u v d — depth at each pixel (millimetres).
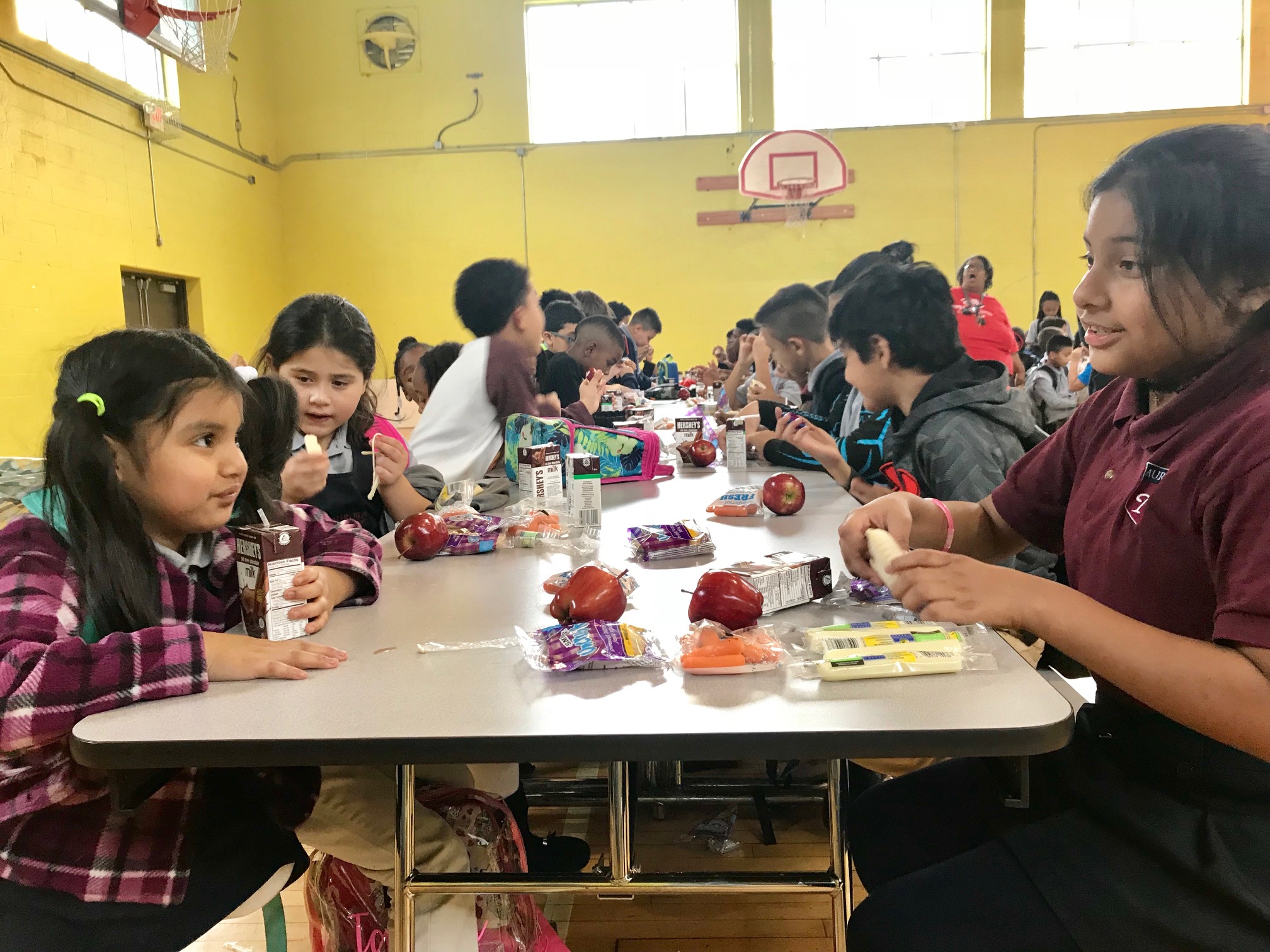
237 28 7770
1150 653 750
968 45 8195
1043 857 833
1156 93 8117
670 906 1710
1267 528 721
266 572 943
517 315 2494
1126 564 873
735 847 1882
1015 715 724
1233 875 759
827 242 8453
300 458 1425
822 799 1939
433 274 8695
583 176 8523
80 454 858
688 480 2225
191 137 6965
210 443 906
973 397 1740
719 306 8617
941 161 8273
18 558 851
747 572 1036
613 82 8445
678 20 8312
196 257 7012
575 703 781
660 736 706
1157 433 862
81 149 5555
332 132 8602
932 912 827
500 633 997
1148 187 807
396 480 1758
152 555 917
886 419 2039
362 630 1016
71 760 846
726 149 8422
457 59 8453
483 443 2336
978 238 8336
